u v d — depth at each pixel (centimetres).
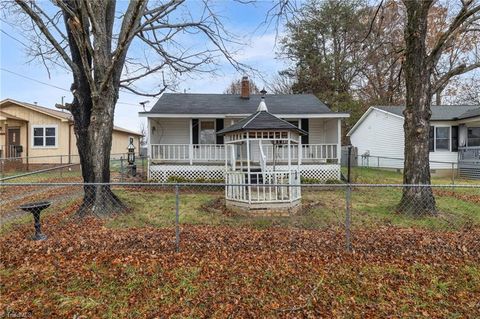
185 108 1536
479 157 1622
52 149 1880
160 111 1454
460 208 856
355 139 2475
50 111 1972
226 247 532
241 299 376
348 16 2411
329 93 2842
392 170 1927
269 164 1432
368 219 732
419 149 766
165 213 798
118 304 363
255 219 742
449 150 1789
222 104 1633
